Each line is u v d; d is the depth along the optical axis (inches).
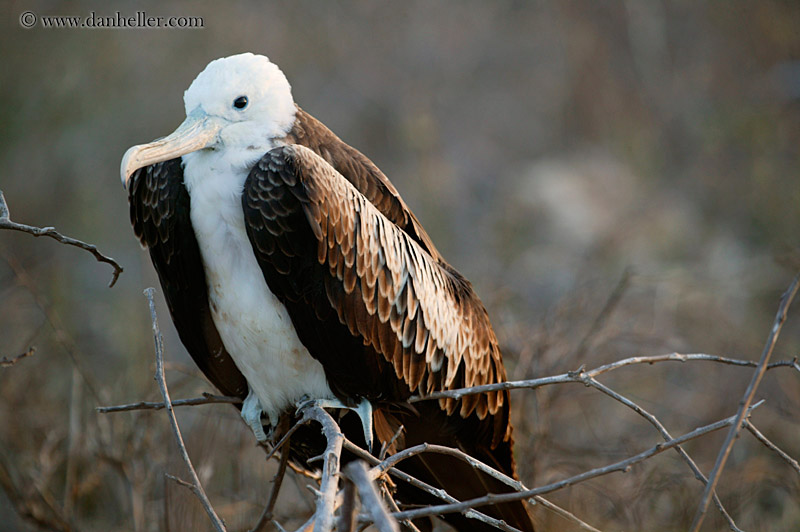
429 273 310.3
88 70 737.6
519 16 859.4
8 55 727.7
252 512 366.6
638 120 787.4
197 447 367.2
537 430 378.0
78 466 394.6
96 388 406.0
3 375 431.5
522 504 323.3
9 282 534.0
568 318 455.8
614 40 832.9
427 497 324.5
